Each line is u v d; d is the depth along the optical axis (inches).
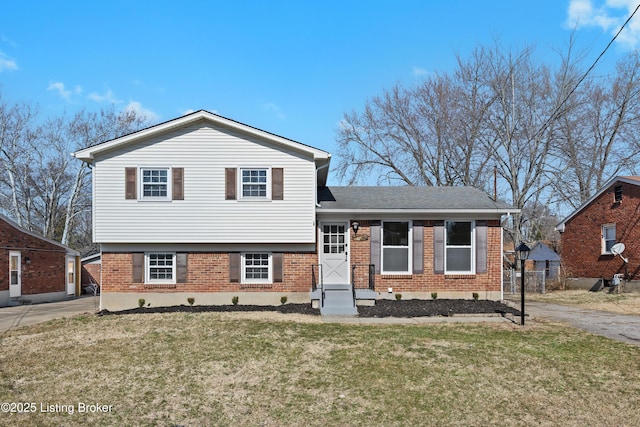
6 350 393.4
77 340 428.1
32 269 945.5
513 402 279.1
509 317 555.2
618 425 248.2
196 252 649.0
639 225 838.5
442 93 1337.4
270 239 637.9
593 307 666.2
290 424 250.1
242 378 320.2
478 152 1288.1
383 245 676.1
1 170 1417.3
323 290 639.1
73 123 1491.1
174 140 636.1
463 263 679.1
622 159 1225.4
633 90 1196.5
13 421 249.1
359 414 262.4
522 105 1221.7
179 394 291.0
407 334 448.8
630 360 361.4
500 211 663.8
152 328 478.3
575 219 1019.9
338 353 379.2
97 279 1344.7
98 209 626.2
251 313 581.6
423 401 280.5
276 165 641.6
